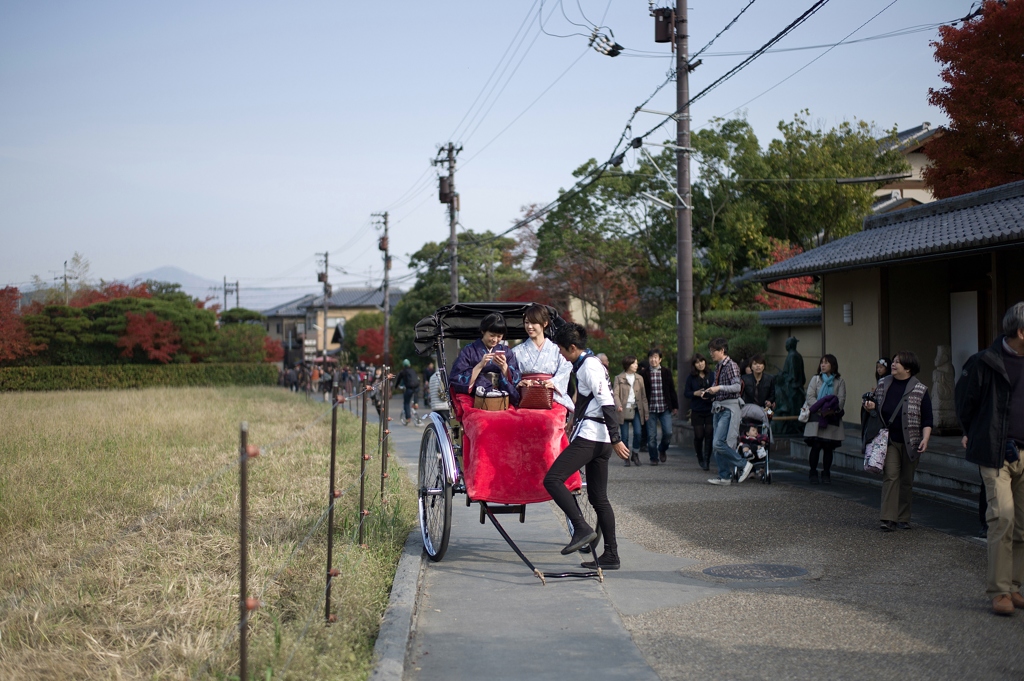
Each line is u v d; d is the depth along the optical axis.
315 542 6.89
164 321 48.41
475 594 5.66
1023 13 14.90
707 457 12.41
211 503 8.48
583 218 29.75
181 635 4.46
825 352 15.30
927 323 13.50
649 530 7.85
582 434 6.06
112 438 14.23
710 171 27.72
